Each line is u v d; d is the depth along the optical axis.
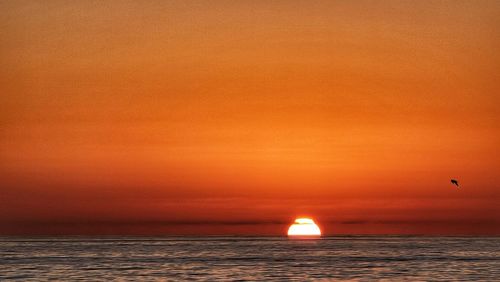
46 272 122.38
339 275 116.75
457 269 128.62
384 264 142.12
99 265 139.12
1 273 120.38
